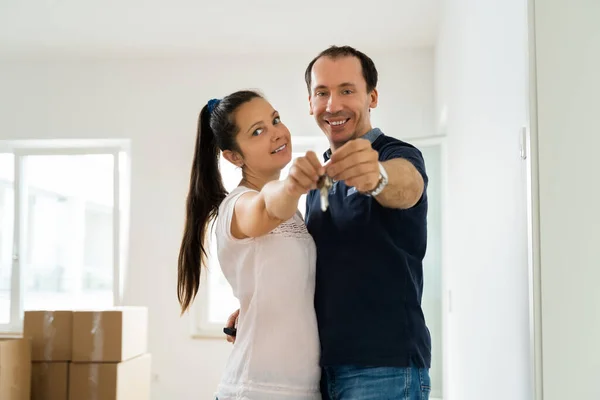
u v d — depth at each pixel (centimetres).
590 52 127
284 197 118
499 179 186
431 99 451
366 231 142
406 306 140
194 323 463
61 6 387
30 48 460
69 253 494
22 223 496
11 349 339
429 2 379
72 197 497
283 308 140
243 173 157
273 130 150
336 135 161
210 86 474
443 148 373
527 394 147
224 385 144
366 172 110
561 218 126
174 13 397
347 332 139
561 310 125
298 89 467
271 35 433
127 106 479
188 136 472
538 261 127
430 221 382
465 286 276
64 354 366
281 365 137
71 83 484
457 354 312
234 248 145
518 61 153
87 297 490
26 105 486
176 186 470
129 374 379
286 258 141
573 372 124
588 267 125
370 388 137
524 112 145
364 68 162
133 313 386
